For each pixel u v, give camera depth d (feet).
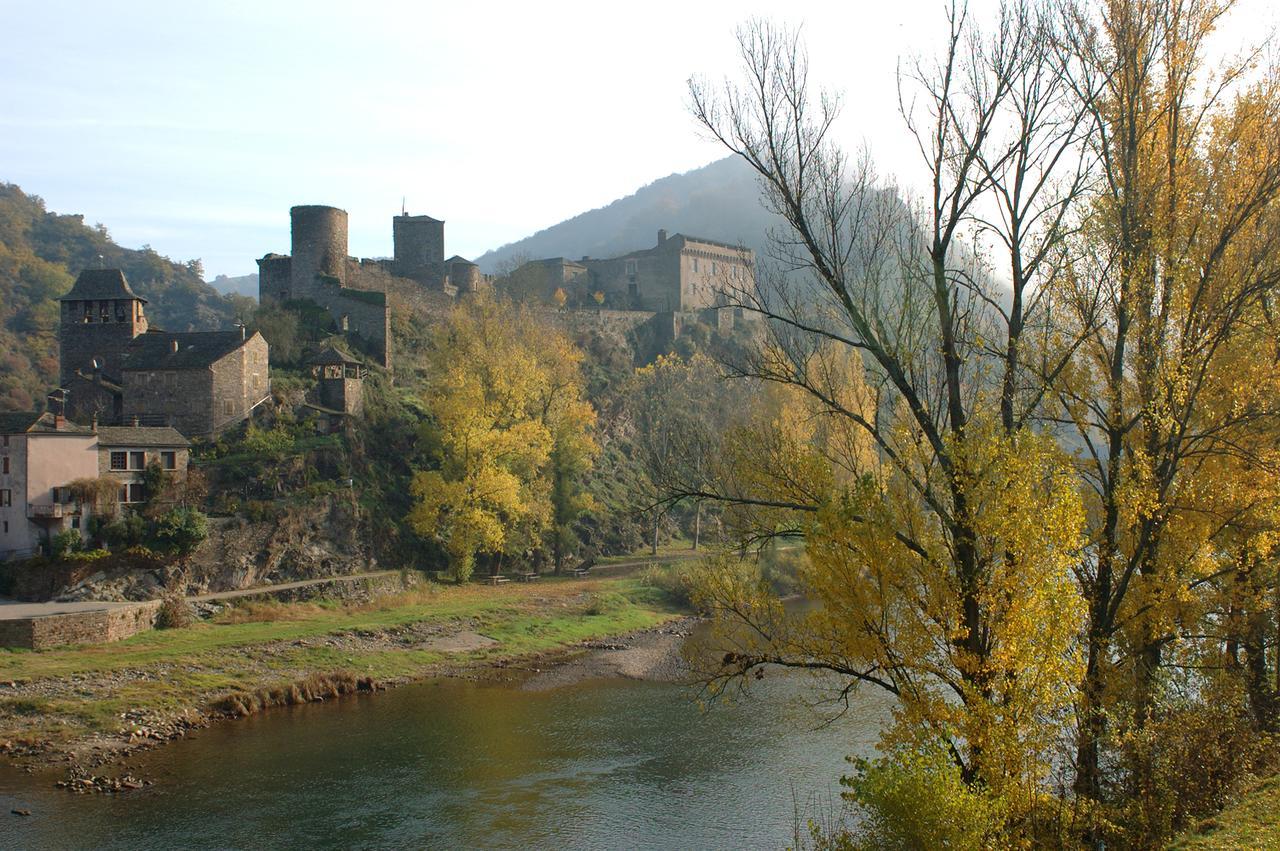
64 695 124.77
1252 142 65.36
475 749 114.21
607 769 106.32
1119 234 63.72
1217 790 58.49
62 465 177.78
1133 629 64.80
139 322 244.42
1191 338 63.26
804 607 170.60
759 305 67.21
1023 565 51.24
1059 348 64.49
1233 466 64.90
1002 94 59.41
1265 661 76.74
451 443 219.61
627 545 279.49
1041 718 57.88
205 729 121.29
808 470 62.75
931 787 48.29
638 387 342.85
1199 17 65.05
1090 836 55.16
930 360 62.80
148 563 176.35
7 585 168.25
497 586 221.66
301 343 269.44
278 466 211.41
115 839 87.35
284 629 166.30
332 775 104.99
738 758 107.86
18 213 555.69
